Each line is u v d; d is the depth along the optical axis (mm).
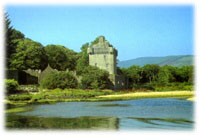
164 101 48969
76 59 133125
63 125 23875
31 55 96062
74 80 80250
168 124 24031
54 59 114125
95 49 97250
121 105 42500
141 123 24688
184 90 83812
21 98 49688
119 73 111688
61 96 58281
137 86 100938
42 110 35438
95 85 79438
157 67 141875
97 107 39219
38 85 83500
